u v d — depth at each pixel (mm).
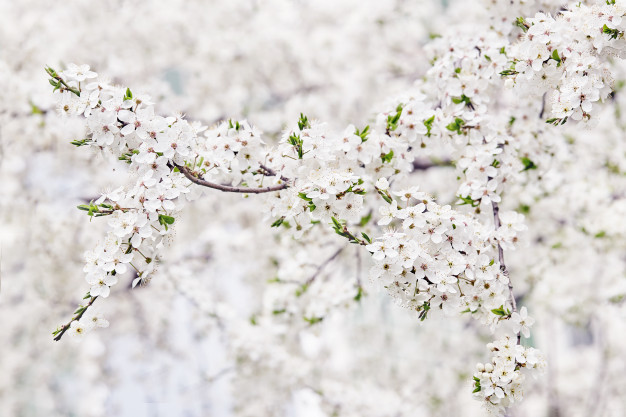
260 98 7812
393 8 7641
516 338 2908
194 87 7492
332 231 5090
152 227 2842
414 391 8039
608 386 8688
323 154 3061
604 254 6461
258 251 6855
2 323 7547
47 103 5359
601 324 8562
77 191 6438
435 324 9039
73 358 8383
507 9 3963
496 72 3705
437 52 4352
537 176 4496
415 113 3453
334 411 6570
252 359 5926
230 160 3197
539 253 6664
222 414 8078
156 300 7738
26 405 8438
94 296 2816
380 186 3016
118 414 8453
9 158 5844
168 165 2959
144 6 7309
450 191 5961
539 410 9031
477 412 8516
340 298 5203
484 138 3744
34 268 6445
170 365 8148
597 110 3076
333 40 7742
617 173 6215
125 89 2887
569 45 3078
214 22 7543
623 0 2936
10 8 6520
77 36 6824
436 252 2869
